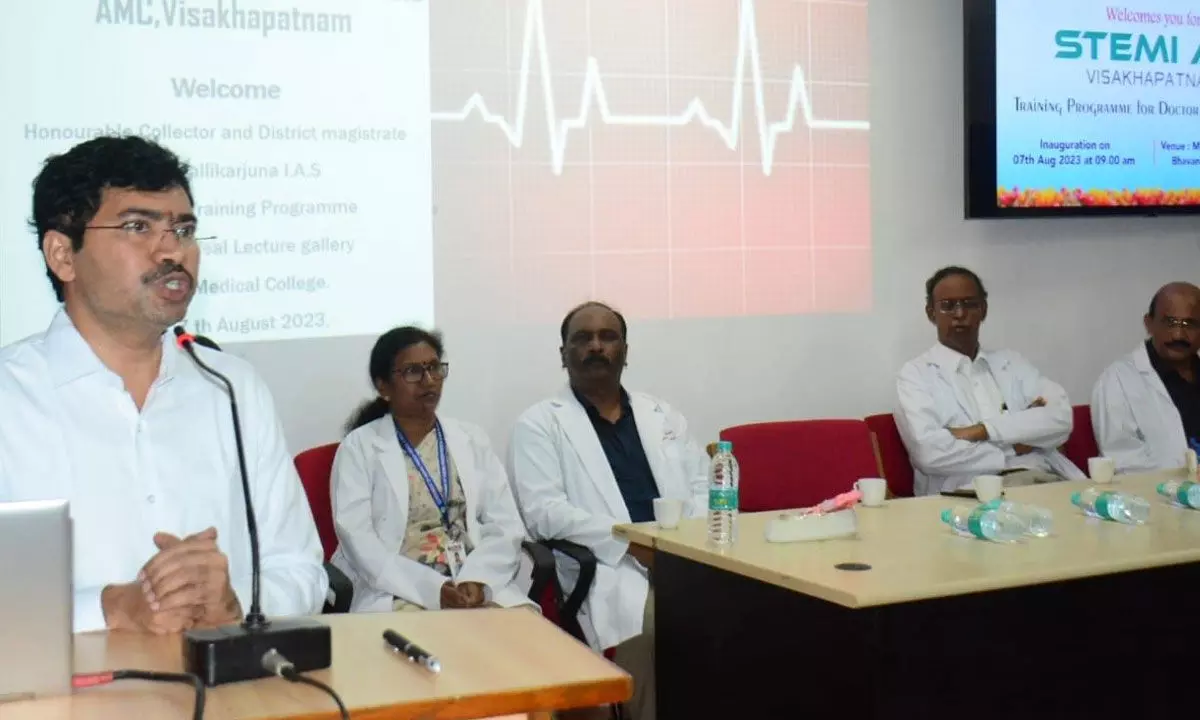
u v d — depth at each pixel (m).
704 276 4.02
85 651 1.46
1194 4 4.72
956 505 2.94
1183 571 2.48
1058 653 2.30
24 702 1.26
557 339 3.81
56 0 3.15
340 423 3.54
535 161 3.76
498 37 3.70
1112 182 4.59
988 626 2.21
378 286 3.57
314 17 3.46
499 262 3.73
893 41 4.28
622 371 3.81
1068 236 4.61
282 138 3.43
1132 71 4.60
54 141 3.15
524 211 3.75
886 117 4.28
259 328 3.43
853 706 2.12
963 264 4.44
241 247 3.39
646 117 3.90
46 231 1.70
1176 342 4.05
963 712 2.18
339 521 3.07
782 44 4.10
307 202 3.47
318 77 3.47
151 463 1.77
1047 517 2.54
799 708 2.24
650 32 3.90
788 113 4.11
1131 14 4.59
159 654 1.45
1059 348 4.62
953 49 4.38
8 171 3.11
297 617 1.55
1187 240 4.82
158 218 1.68
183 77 3.30
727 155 4.03
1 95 3.10
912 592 2.06
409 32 3.58
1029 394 4.15
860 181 4.25
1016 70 4.38
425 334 3.26
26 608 1.26
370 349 3.56
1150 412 4.10
